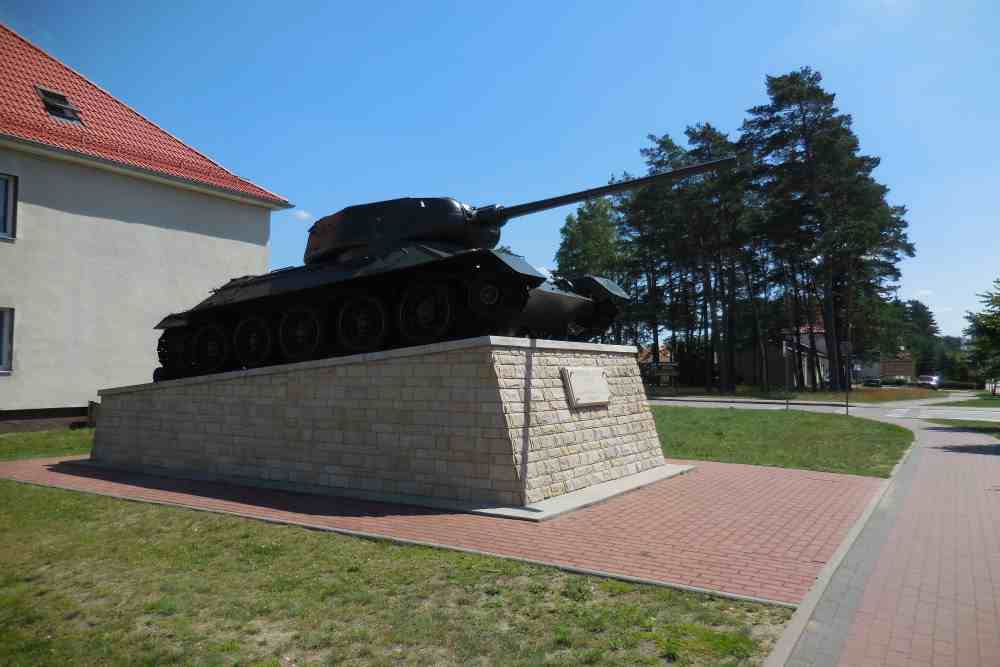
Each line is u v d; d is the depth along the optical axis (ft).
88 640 14.16
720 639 13.29
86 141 59.41
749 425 64.34
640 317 154.30
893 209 144.05
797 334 153.48
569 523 23.65
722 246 143.33
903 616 14.89
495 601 15.72
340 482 30.86
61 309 56.54
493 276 29.66
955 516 25.46
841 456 43.80
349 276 33.09
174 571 18.85
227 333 42.57
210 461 36.24
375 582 17.25
